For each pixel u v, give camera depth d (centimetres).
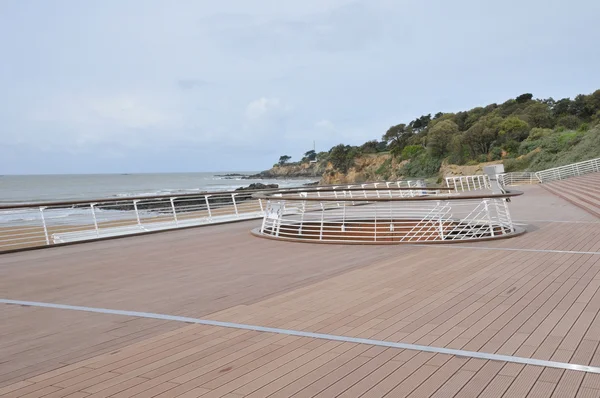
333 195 1909
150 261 756
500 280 525
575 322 370
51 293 552
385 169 8131
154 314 443
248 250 834
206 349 340
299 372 291
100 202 1108
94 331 397
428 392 257
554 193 2114
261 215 1524
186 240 1010
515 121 5944
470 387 262
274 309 444
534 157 4997
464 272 574
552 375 273
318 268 641
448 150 7038
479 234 960
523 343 327
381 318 400
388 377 279
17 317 452
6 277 661
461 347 324
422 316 401
